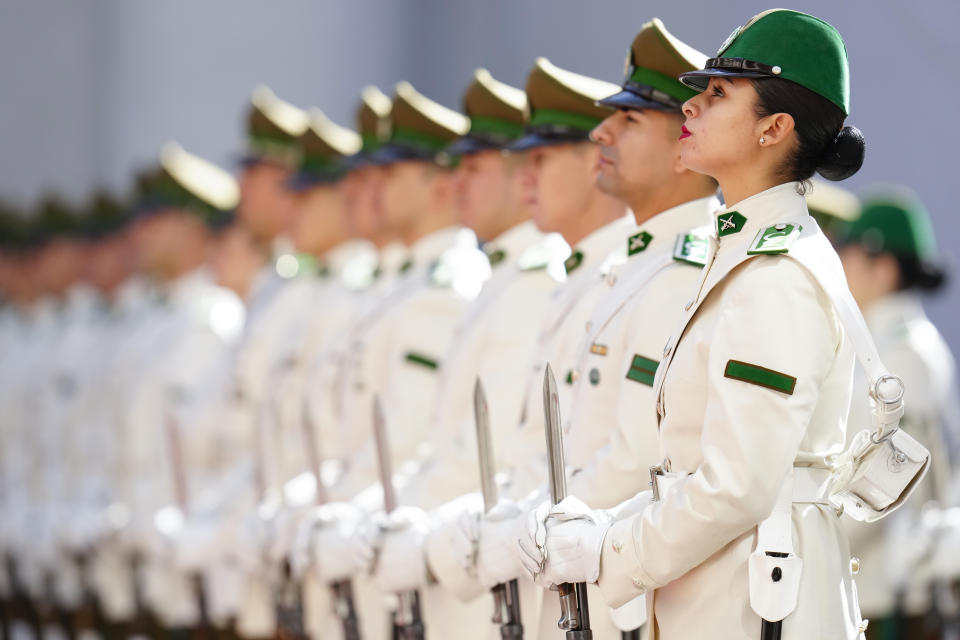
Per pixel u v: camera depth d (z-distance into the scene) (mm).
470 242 15719
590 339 10945
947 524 16453
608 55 28672
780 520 8750
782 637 8680
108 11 37406
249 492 17562
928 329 17891
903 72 23703
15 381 25500
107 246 25734
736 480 8492
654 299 10508
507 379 12953
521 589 12211
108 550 21172
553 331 11883
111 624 21203
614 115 11133
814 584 8758
